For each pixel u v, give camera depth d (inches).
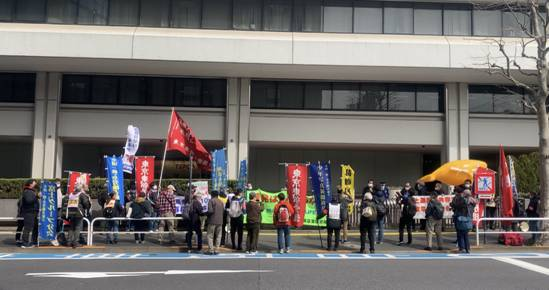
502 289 359.3
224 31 890.7
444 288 362.6
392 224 783.1
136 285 370.9
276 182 1064.2
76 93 956.0
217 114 961.5
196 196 582.9
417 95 979.3
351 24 928.3
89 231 602.2
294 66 870.4
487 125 974.4
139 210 617.9
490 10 930.7
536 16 678.5
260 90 973.2
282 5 926.4
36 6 895.1
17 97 946.1
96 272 430.3
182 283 378.9
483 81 957.8
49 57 836.0
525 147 980.6
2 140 1015.6
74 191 614.2
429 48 860.6
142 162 692.7
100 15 901.8
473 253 575.8
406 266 471.2
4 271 435.5
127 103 957.8
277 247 612.1
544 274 426.3
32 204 592.4
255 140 962.1
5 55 826.8
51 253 567.5
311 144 989.8
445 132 964.0
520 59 855.1
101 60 853.8
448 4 938.1
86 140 984.3
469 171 717.3
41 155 924.0
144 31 861.8
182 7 914.7
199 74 943.7
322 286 367.9
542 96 636.1
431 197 608.1
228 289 356.2
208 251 569.0
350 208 754.2
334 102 974.4
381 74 917.8
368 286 368.8
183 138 669.3
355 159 1085.8
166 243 627.2
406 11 935.7
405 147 1010.7
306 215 705.0
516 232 600.1
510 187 642.8
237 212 585.0
